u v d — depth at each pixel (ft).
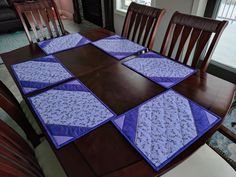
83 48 4.48
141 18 4.90
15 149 2.27
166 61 3.82
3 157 1.84
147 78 3.33
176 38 4.25
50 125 2.46
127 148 2.13
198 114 2.54
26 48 4.59
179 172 2.73
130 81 3.27
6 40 11.13
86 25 13.24
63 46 4.61
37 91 3.11
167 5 6.95
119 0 9.97
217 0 5.77
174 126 2.38
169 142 2.18
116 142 2.20
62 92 3.04
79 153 2.10
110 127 2.40
